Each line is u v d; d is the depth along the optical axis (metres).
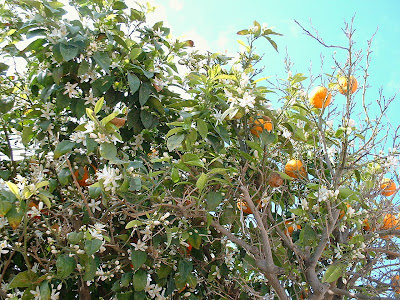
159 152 3.17
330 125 2.75
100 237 2.31
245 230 2.73
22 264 2.91
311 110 2.75
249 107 2.47
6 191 2.20
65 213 2.87
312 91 2.73
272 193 2.69
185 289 3.14
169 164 2.59
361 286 3.02
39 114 2.81
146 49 3.13
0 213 2.12
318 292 2.32
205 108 2.52
